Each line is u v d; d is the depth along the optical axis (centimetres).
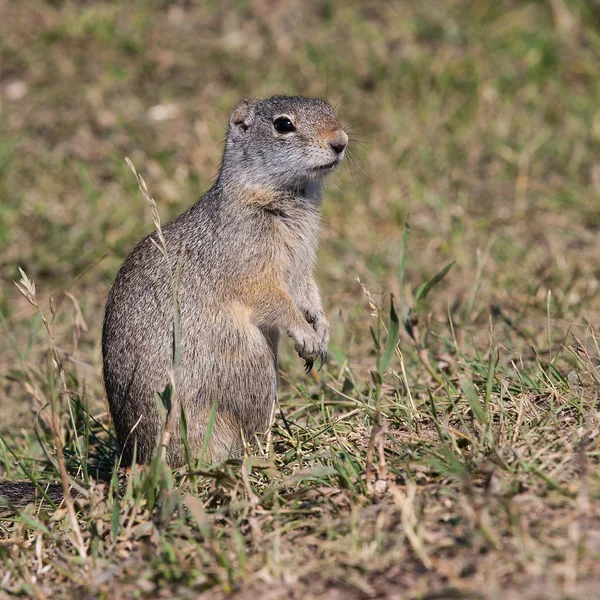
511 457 905
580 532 762
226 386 1134
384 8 2453
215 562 813
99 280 1800
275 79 2255
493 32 2348
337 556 793
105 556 876
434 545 782
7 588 846
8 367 1545
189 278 1139
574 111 2133
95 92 2227
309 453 1048
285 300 1141
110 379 1159
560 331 1380
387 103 2180
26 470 1023
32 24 2400
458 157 2064
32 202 1977
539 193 1944
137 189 1989
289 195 1189
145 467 975
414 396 1175
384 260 1770
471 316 1484
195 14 2459
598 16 2355
